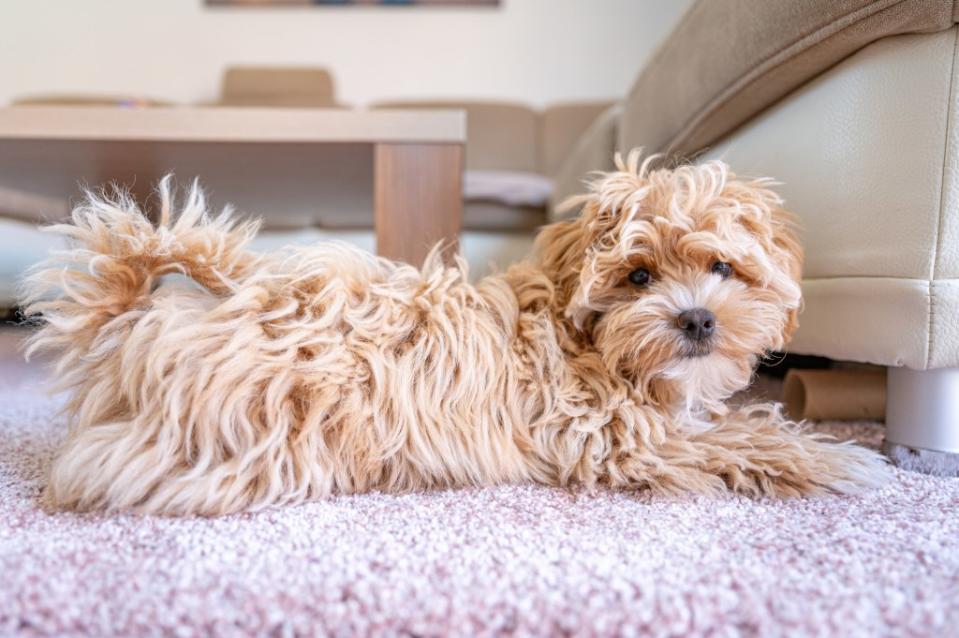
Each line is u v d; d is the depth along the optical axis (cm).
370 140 105
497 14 328
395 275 76
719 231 72
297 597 45
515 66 332
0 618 42
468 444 70
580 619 42
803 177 88
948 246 72
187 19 325
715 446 72
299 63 329
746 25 94
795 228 86
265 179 142
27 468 78
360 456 68
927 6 70
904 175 74
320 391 66
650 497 68
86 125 102
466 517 61
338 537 56
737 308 72
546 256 83
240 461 63
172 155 117
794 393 108
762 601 45
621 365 76
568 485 72
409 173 105
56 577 47
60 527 58
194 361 64
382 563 50
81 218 72
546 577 48
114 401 67
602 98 334
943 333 73
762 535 57
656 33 329
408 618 42
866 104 78
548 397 73
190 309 67
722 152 111
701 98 108
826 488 70
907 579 48
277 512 62
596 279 73
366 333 69
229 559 51
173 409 62
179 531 57
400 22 328
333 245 76
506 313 77
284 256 74
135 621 42
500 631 41
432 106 301
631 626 41
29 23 323
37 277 67
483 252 217
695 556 52
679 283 73
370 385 69
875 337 78
